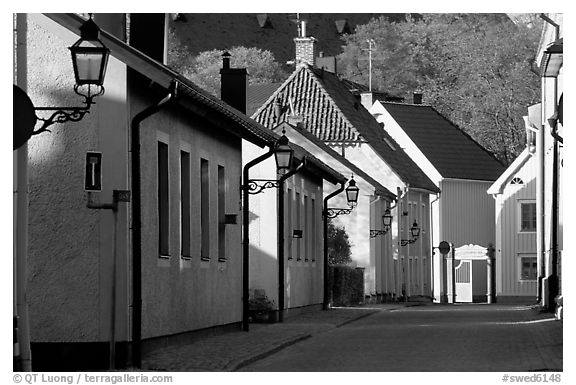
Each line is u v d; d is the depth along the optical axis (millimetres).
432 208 109188
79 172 30484
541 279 65312
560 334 40312
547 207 64938
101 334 30312
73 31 30578
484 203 115625
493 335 40562
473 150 116188
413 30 133125
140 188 29562
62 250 30438
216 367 28734
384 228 87062
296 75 94188
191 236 36625
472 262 110625
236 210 43469
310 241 60969
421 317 57094
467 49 125750
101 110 30469
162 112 33406
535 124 73062
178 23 166250
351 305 73688
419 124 114000
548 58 51688
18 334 25219
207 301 38562
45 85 30547
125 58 30188
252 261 53094
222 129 41031
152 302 32281
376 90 128375
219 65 143250
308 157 54812
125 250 30266
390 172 93062
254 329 44344
